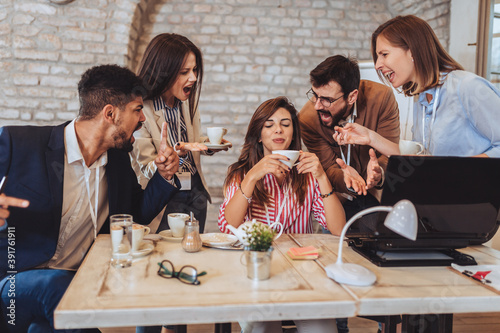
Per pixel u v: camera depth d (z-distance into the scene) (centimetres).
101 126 156
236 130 420
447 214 141
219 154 417
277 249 155
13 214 146
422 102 192
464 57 372
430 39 177
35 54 371
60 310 102
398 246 144
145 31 404
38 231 149
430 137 188
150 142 203
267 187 185
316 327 140
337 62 207
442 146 183
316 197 189
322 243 164
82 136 158
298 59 422
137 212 181
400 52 182
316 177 175
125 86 155
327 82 206
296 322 145
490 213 143
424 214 140
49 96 379
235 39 414
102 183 171
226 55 414
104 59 380
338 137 200
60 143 154
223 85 417
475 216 142
